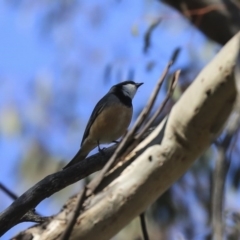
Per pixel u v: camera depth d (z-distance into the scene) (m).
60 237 4.27
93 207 4.56
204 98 4.23
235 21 7.75
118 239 10.22
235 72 4.02
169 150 4.51
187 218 10.30
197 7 7.91
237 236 8.27
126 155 4.65
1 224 5.54
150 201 4.64
